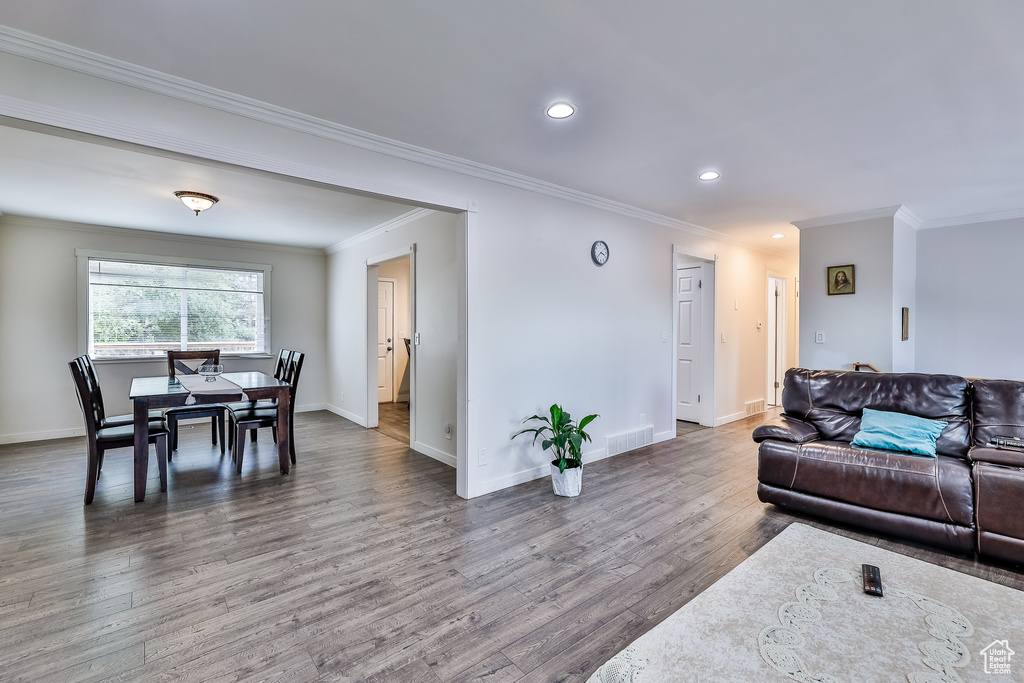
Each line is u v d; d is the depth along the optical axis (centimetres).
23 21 165
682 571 229
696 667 131
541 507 309
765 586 171
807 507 286
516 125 253
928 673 124
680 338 587
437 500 322
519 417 355
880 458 266
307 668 164
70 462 404
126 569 229
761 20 166
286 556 244
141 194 379
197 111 214
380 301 734
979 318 441
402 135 267
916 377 313
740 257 590
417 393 453
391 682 157
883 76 203
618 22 167
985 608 156
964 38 175
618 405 434
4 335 462
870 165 313
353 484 355
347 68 198
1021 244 421
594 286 407
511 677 159
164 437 338
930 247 468
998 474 230
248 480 364
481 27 170
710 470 388
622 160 306
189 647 174
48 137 265
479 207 324
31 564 233
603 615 194
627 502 318
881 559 192
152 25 168
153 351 540
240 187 360
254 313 608
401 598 206
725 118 244
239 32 172
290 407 405
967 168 317
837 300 451
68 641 177
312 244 619
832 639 141
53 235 480
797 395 350
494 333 336
